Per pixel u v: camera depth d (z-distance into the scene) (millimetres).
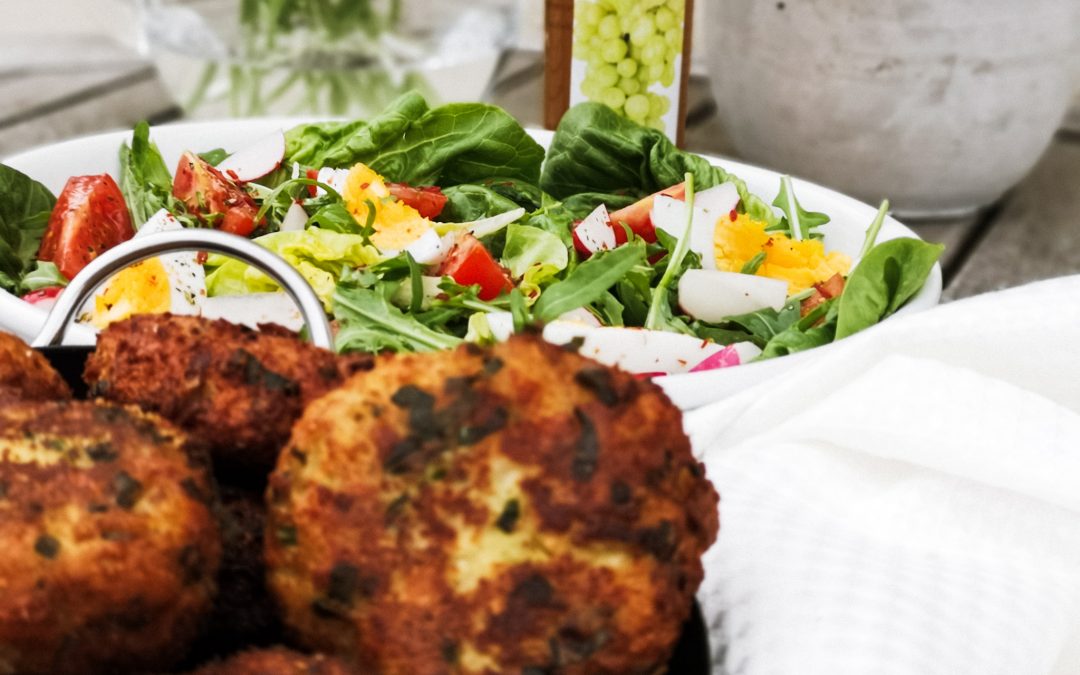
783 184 1411
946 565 671
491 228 1352
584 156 1479
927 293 1131
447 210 1450
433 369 478
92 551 435
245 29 1696
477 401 459
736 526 682
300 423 482
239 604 501
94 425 480
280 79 1714
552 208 1408
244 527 523
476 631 446
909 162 1720
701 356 1144
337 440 463
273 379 539
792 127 1767
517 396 461
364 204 1331
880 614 601
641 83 1600
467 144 1484
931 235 1731
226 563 506
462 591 446
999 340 859
